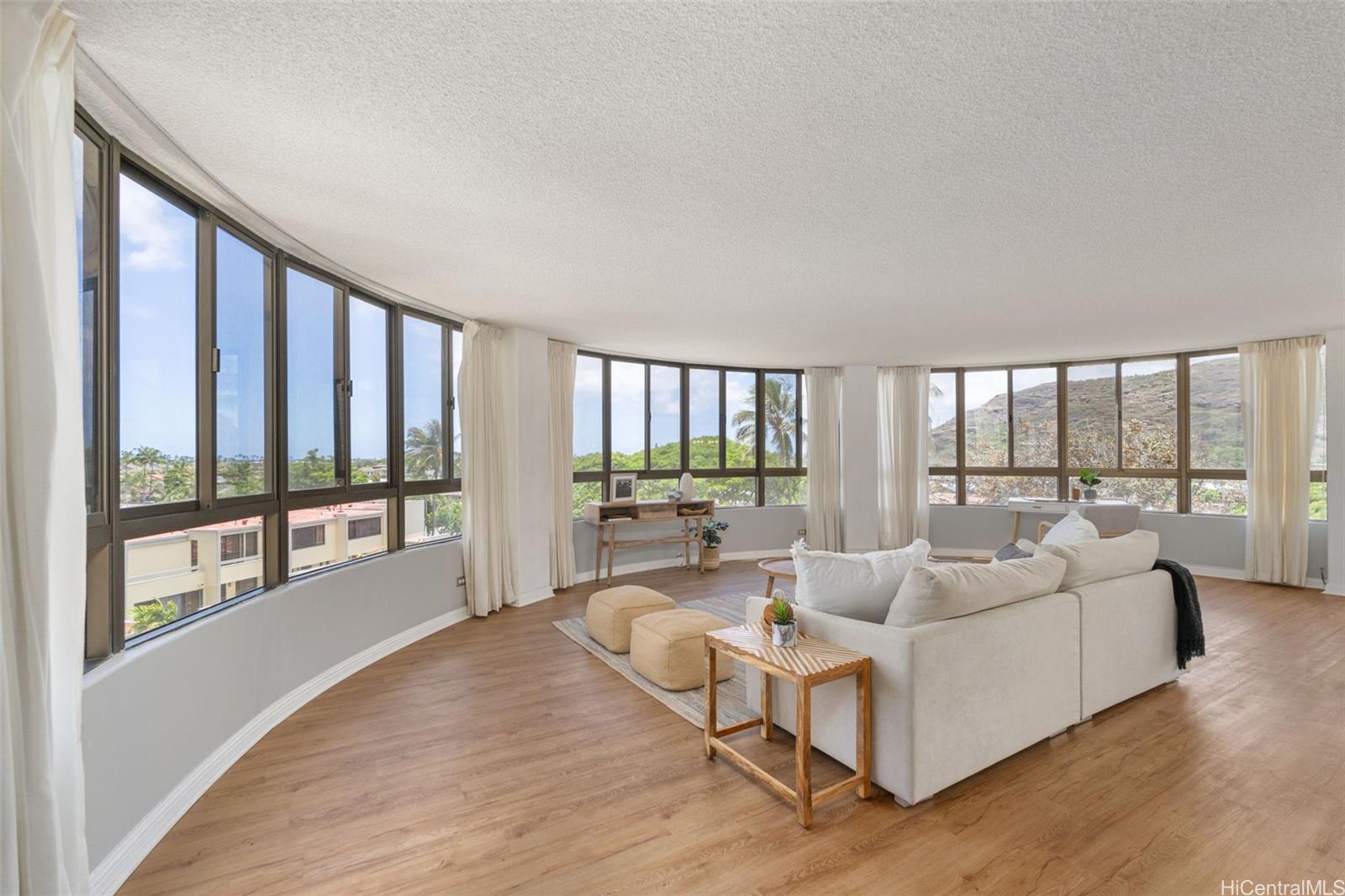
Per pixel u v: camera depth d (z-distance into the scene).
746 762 2.46
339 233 3.00
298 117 1.98
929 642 2.31
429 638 4.40
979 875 1.92
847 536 7.68
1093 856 2.01
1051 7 1.49
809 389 7.74
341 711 3.16
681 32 1.58
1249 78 1.78
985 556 7.62
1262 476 6.00
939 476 8.02
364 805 2.31
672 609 4.27
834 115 1.99
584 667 3.82
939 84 1.81
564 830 2.16
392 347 4.34
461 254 3.35
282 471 3.16
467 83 1.80
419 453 4.64
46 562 1.33
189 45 1.62
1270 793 2.37
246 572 2.96
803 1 1.46
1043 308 4.65
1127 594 3.16
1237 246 3.26
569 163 2.31
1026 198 2.64
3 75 1.29
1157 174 2.41
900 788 2.28
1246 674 3.63
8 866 1.21
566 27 1.56
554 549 5.95
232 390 2.81
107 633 2.03
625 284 3.96
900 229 3.01
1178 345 6.31
